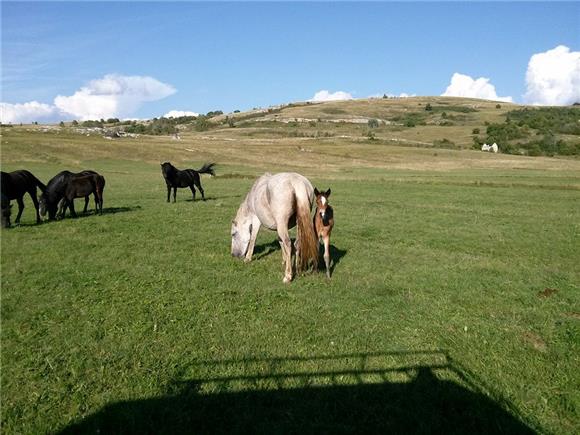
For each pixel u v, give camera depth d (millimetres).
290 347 6609
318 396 5406
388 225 17875
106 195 25922
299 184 9469
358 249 13328
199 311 7977
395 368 6105
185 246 13000
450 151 93562
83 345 6613
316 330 7262
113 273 10102
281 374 5848
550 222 19266
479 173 54875
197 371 5914
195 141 93000
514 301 8961
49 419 4961
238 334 7047
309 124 177625
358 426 4918
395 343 6844
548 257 12977
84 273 10070
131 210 20031
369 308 8344
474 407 5309
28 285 9156
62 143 58781
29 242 12938
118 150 59875
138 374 5812
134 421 4891
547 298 9156
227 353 6387
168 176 22953
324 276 10242
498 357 6516
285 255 10398
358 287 9508
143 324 7387
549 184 38438
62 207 17469
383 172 54312
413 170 59938
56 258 11273
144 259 11438
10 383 5586
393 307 8391
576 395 5590
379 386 5652
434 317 7941
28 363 6078
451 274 10750
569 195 31125
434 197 29109
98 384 5598
